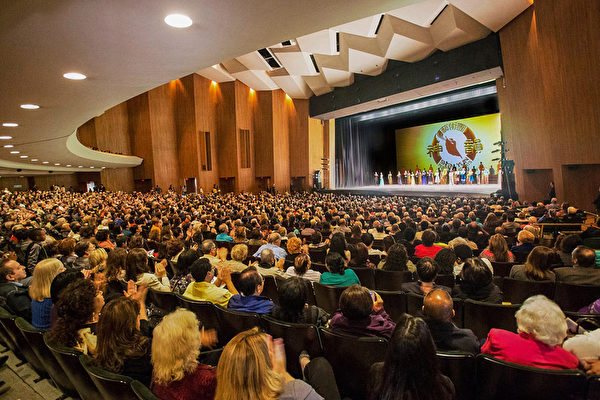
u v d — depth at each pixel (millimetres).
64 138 10852
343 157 32188
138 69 4293
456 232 7070
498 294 3021
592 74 10133
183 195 24844
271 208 12805
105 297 3107
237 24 3156
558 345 2051
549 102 12227
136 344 1939
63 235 7855
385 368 1461
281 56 20281
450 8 14188
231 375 1347
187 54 3857
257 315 2633
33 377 2920
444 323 2184
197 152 27844
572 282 3457
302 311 2656
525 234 5156
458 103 23469
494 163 23828
